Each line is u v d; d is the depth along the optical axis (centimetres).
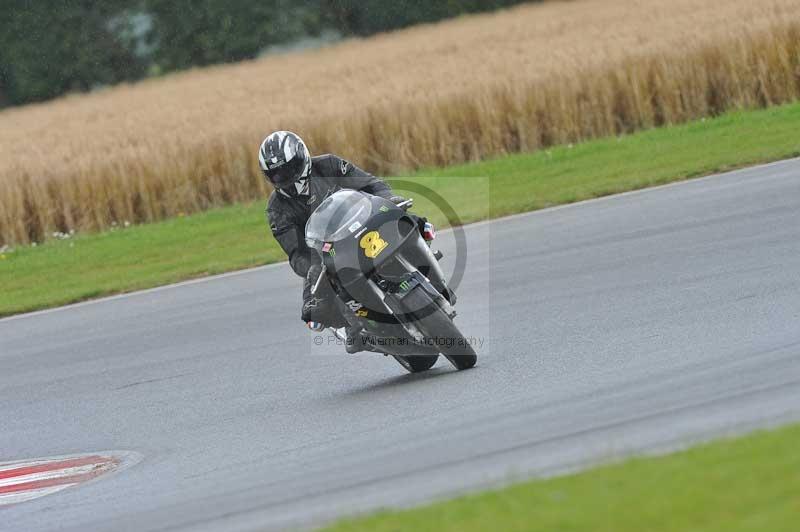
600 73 7662
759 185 4684
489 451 2055
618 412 2167
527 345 2980
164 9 18188
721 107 7769
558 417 2217
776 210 4138
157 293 4800
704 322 2855
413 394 2697
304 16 18338
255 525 1870
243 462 2386
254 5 18250
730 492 1481
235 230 6109
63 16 18062
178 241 6059
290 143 2769
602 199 5138
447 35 15050
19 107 17612
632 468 1689
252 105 9962
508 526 1506
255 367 3353
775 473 1523
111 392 3350
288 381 3139
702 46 7688
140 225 7406
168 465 2492
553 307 3388
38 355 4012
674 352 2612
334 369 3216
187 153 7619
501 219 5097
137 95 14200
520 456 1973
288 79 12325
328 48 16600
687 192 4878
